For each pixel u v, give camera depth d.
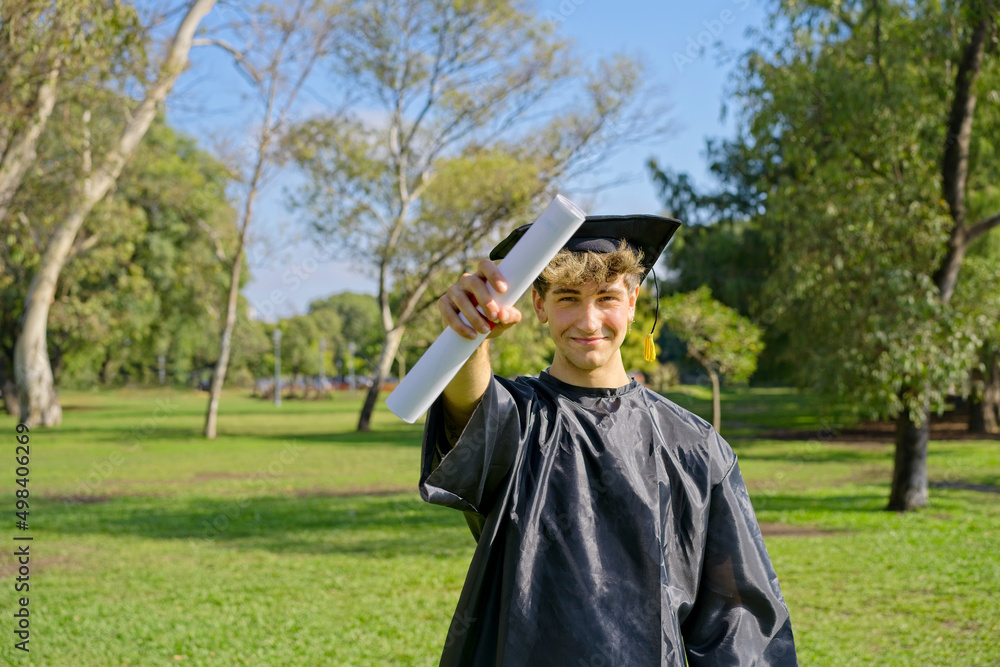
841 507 12.52
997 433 26.06
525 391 2.05
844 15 11.51
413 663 5.63
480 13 25.11
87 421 37.22
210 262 38.97
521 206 24.17
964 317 11.14
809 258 11.67
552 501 1.94
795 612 6.73
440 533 10.76
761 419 34.81
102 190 18.12
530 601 1.87
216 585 7.86
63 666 5.58
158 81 16.86
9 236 17.73
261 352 68.25
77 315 33.88
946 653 5.66
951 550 9.10
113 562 8.97
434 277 25.98
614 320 2.02
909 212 11.06
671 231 2.06
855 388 11.28
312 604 7.15
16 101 11.79
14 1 10.39
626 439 2.02
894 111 11.05
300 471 18.42
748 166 24.31
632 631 1.86
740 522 2.08
